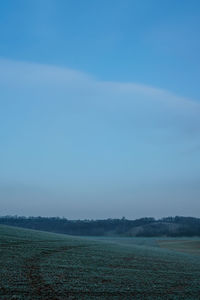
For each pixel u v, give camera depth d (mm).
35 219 190250
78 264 27969
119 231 190375
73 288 18797
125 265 30156
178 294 19594
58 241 48812
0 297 15844
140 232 183750
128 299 17547
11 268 23406
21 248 35125
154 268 29828
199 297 19203
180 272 28609
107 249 45062
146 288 20609
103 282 21266
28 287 18156
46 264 26422
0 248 33500
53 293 17312
